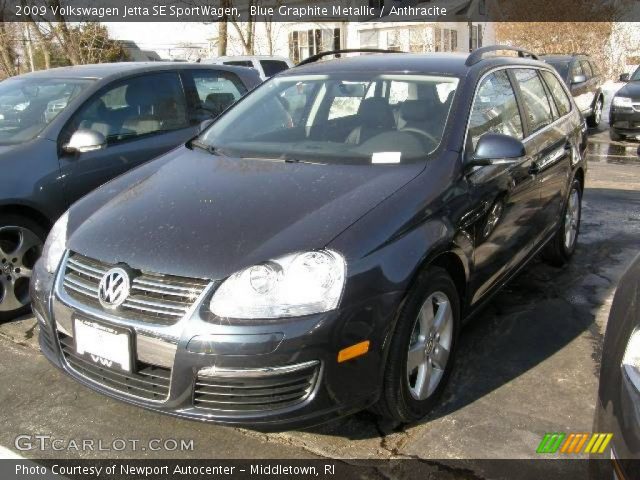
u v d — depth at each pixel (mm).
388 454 2854
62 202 4383
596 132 13672
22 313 4293
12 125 4664
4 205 4082
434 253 2891
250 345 2471
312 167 3336
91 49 15047
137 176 3562
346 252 2615
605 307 4359
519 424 3041
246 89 6078
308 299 2516
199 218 2869
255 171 3352
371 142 3512
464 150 3381
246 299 2502
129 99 5031
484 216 3383
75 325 2793
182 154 3832
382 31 23750
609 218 6613
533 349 3775
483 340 3893
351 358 2590
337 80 4031
